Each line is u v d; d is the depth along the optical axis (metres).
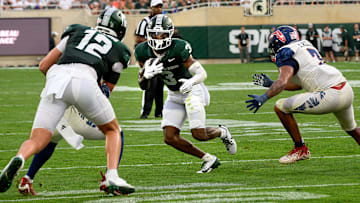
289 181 17.77
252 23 105.88
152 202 15.26
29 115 38.50
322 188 16.58
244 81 62.84
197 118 19.80
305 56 19.89
